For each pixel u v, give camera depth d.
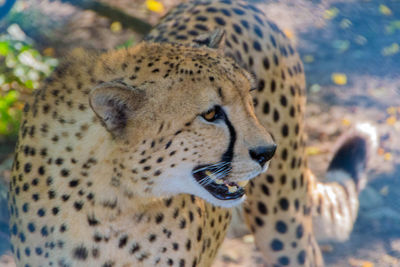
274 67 8.31
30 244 6.21
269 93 8.21
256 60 8.10
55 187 6.00
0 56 13.46
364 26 17.67
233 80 5.97
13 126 12.20
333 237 10.48
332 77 15.31
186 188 6.14
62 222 6.02
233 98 5.93
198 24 8.07
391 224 11.06
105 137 5.82
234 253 10.52
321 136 13.31
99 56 6.30
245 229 10.86
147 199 6.08
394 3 19.09
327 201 10.37
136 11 16.23
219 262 10.38
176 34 7.92
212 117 5.91
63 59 6.45
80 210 5.98
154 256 6.25
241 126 6.02
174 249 6.35
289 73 8.58
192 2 8.84
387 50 16.52
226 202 6.37
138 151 5.81
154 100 5.78
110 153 5.83
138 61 6.06
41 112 6.14
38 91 6.36
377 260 10.25
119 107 5.67
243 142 6.03
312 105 14.29
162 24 8.47
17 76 13.00
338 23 17.80
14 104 12.58
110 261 6.12
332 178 10.78
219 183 6.30
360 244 10.61
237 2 8.77
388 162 12.59
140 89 5.76
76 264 6.08
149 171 5.89
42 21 15.45
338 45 16.73
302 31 17.28
